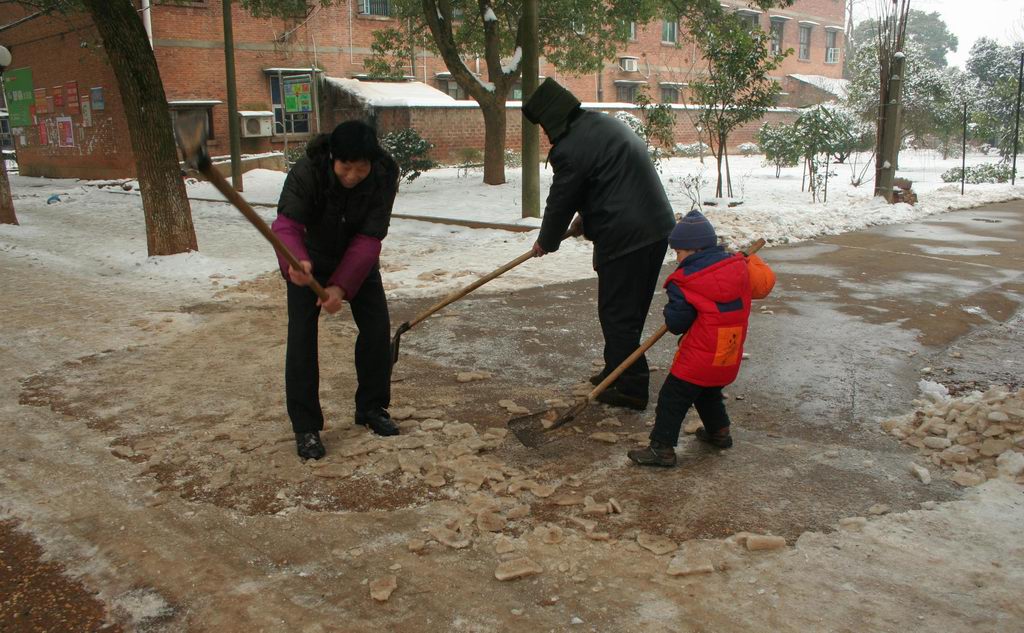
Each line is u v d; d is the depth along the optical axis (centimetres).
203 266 910
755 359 541
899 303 696
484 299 737
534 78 1184
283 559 295
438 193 1669
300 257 345
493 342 591
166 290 802
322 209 364
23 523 324
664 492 345
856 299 713
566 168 429
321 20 2594
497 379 508
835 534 305
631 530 312
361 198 362
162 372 527
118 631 253
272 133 2523
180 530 317
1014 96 2750
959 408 410
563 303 717
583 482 357
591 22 1759
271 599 268
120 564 292
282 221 356
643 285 439
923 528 308
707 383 360
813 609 258
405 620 256
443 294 763
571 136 430
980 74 4103
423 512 330
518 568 282
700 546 297
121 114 2280
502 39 1817
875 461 376
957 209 1456
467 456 381
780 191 1658
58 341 604
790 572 279
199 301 748
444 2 1510
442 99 2666
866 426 423
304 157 359
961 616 252
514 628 251
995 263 888
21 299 754
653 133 1590
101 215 1570
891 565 283
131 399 475
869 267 867
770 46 4156
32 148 2753
